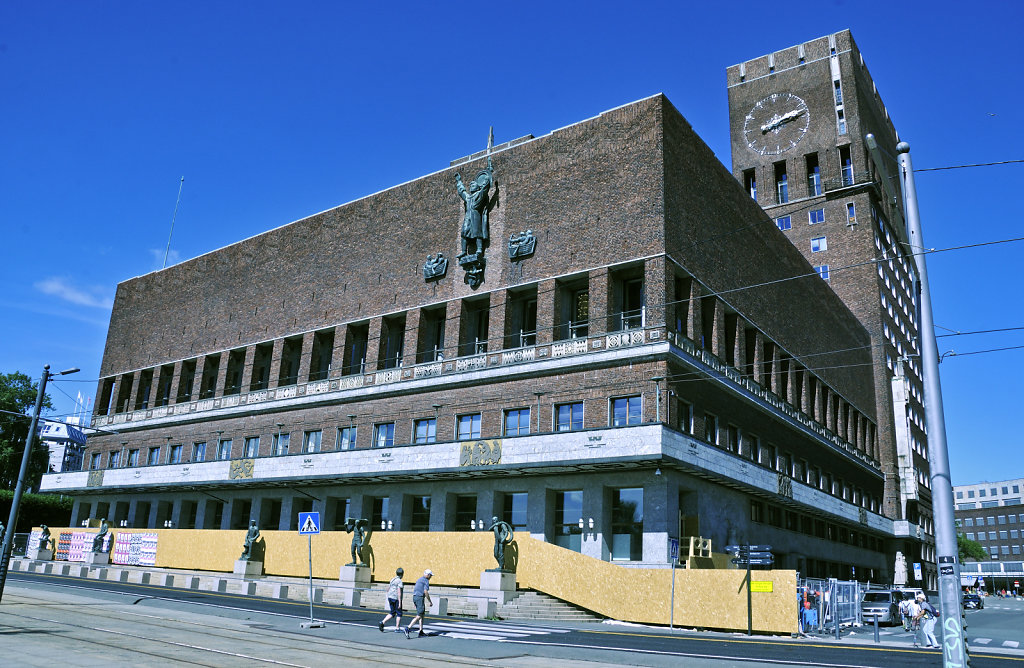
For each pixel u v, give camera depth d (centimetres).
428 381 4344
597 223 4016
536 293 4278
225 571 4422
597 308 3878
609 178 4047
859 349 7006
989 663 2177
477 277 4375
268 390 5200
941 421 1582
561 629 2739
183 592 3741
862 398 6838
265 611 2919
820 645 2502
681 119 4172
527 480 3878
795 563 4862
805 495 4859
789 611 2802
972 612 6669
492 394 4097
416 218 4791
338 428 4719
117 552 5138
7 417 8675
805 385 5388
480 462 3897
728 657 2052
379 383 4600
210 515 5353
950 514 1512
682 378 3709
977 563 16050
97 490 5934
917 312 1700
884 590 4259
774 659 2038
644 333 3688
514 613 3116
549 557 3366
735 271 4538
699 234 4150
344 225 5184
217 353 5688
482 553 3488
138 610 2781
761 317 4806
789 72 8819
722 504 3994
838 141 8294
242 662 1661
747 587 2897
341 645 2083
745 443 4303
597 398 3741
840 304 6594
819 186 8388
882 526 6594
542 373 3941
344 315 4956
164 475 5478
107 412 6475
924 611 2723
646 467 3519
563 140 4281
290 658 1759
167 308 6234
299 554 4138
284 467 4738
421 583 2434
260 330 5444
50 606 2727
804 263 5825
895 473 7112
